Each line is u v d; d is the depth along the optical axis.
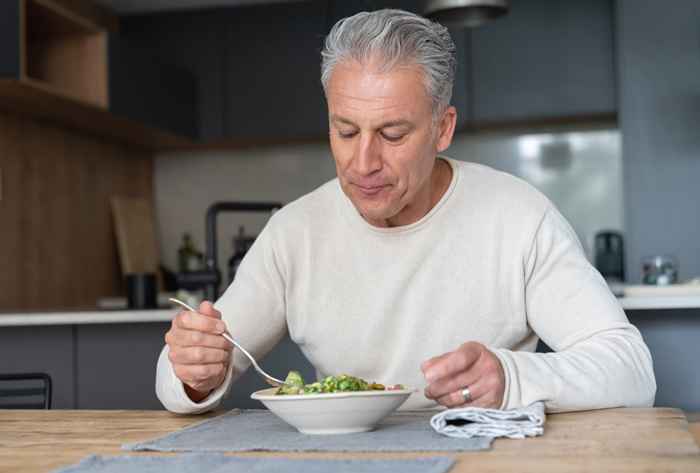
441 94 1.38
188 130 5.32
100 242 5.30
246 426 1.30
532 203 1.60
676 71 4.34
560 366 1.29
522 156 5.37
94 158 5.25
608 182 5.29
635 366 1.35
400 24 1.33
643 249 4.35
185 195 5.86
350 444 1.11
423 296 1.59
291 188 5.72
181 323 1.35
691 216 4.31
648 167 4.36
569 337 1.47
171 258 5.86
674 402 2.84
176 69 5.19
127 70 4.68
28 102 4.25
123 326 3.33
